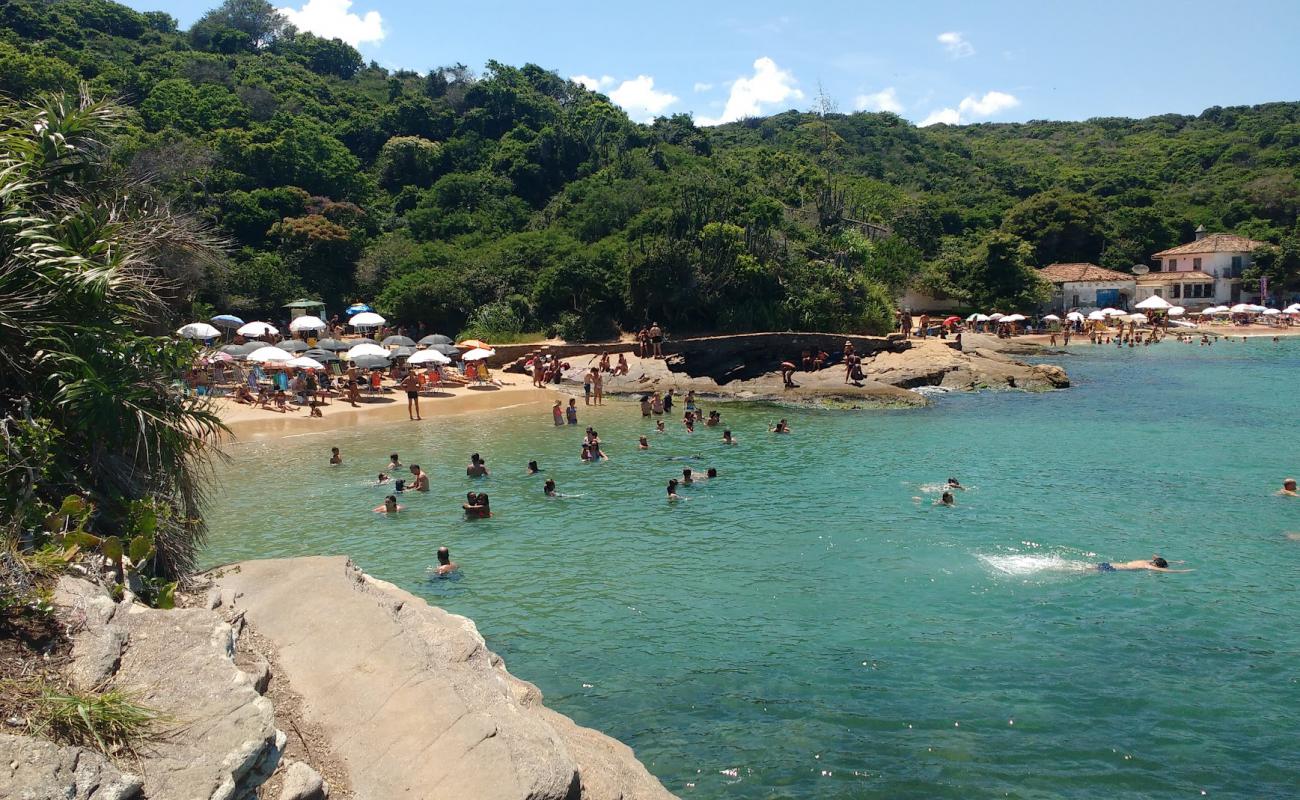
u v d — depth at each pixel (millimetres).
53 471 7629
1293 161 96312
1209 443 26656
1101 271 79688
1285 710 10352
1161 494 20375
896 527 17891
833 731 10016
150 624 6398
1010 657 11867
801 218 63188
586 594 14383
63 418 7863
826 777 9094
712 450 26203
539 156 71688
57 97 9352
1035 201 88062
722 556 16234
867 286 53250
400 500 20500
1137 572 15102
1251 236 84375
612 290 49031
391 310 51531
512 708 7688
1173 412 32844
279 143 62750
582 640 12594
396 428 30203
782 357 44688
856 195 75312
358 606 8680
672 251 48500
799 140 107688
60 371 7734
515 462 24609
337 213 61062
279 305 52531
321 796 6070
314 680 7598
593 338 48000
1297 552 16078
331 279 56688
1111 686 11016
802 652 12117
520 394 37938
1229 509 19047
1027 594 14148
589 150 73062
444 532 17922
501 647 12375
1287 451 25344
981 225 88812
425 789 6375
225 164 61562
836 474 22797
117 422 7934
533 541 17297
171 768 4980
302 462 24641
